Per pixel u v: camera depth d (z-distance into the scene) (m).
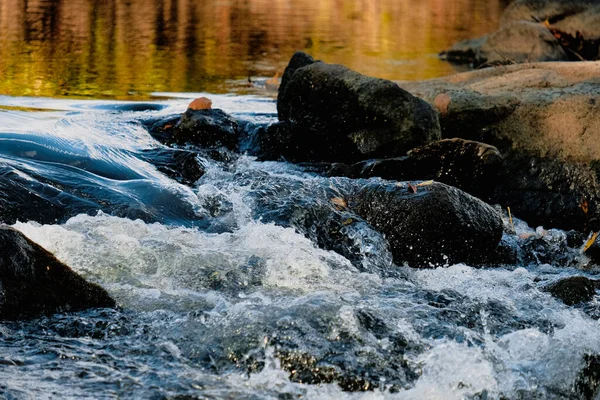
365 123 10.50
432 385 5.18
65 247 6.72
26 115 11.15
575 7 21.25
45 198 7.93
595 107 10.73
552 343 5.76
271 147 10.83
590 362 5.61
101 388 4.80
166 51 19.14
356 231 7.97
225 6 30.97
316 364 5.22
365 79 10.61
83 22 23.67
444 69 18.77
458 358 5.39
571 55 20.88
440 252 7.97
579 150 10.42
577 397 5.36
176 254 6.82
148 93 14.09
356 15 30.64
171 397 4.75
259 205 8.43
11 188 7.87
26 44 18.73
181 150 10.02
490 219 8.21
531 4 21.75
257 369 5.20
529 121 10.88
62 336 5.46
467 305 6.48
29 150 9.16
